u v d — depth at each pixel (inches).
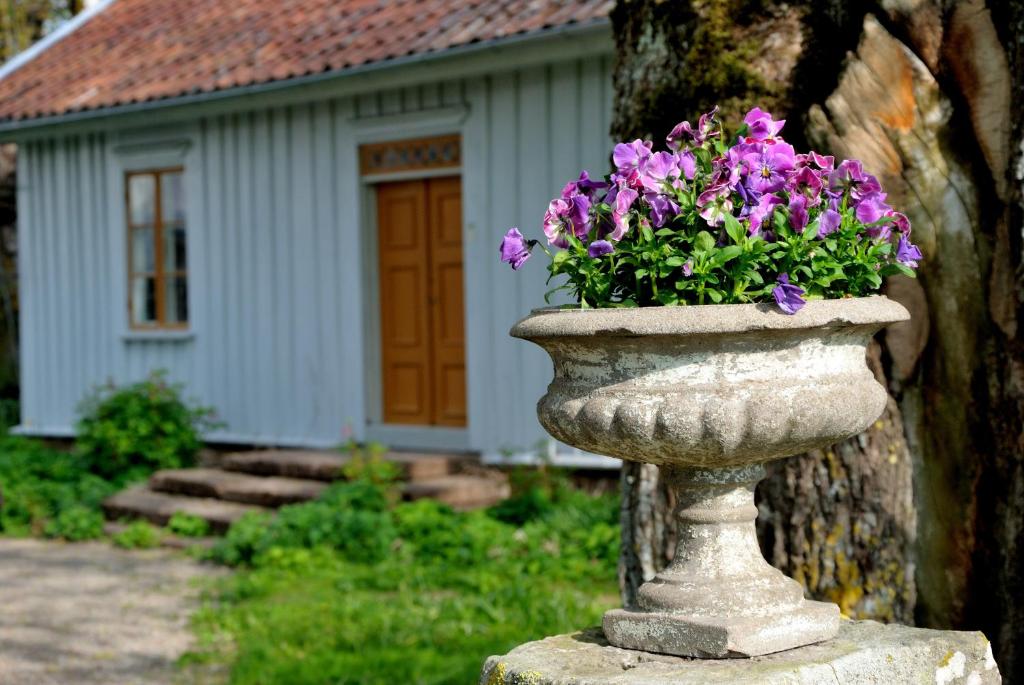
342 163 446.3
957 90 146.1
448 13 415.5
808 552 156.1
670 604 116.6
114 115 476.4
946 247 148.5
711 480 118.0
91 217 525.0
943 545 152.5
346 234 446.3
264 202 469.1
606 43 354.0
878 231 121.2
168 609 303.1
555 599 271.7
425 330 434.0
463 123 410.0
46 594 323.3
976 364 149.4
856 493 154.5
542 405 120.0
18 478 440.5
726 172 112.8
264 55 457.4
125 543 382.3
